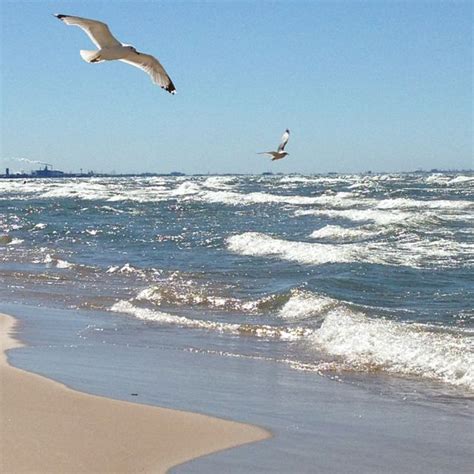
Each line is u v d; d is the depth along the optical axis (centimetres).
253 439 811
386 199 5291
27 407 909
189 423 861
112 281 2188
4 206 6119
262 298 1764
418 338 1270
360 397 1002
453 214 3891
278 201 5941
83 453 749
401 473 718
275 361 1224
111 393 991
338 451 777
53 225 4172
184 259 2603
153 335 1446
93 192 8600
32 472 692
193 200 6481
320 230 3206
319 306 1636
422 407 955
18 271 2425
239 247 2836
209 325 1535
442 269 2100
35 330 1484
